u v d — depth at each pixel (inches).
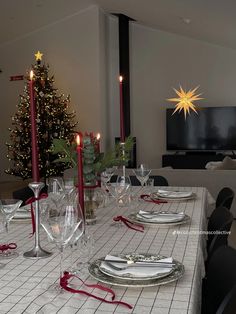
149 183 110.4
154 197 104.2
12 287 47.5
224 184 189.6
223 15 229.5
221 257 59.2
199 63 349.7
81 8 326.3
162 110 359.6
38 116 300.5
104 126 343.6
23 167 309.7
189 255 58.6
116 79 360.8
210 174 190.7
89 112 336.2
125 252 60.2
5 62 350.6
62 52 339.6
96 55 331.9
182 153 355.9
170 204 98.2
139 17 323.6
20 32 335.3
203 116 340.5
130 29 360.8
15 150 312.5
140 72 361.7
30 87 56.0
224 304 46.7
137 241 66.2
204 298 66.3
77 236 53.2
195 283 48.2
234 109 334.0
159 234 70.5
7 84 351.9
